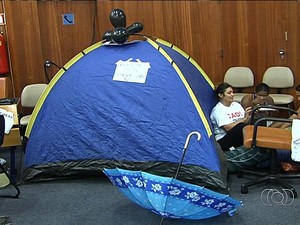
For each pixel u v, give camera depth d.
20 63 5.89
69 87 4.21
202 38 6.22
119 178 2.98
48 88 4.27
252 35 6.15
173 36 6.21
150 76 4.02
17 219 3.49
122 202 3.75
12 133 4.13
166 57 4.06
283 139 3.65
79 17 6.19
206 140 3.84
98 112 4.12
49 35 6.09
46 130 4.25
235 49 6.24
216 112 4.45
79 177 4.34
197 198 2.80
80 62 4.23
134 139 4.02
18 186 4.21
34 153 4.30
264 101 4.96
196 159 3.84
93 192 4.00
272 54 6.11
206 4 6.14
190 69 4.48
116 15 4.27
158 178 2.73
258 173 4.06
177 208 2.86
